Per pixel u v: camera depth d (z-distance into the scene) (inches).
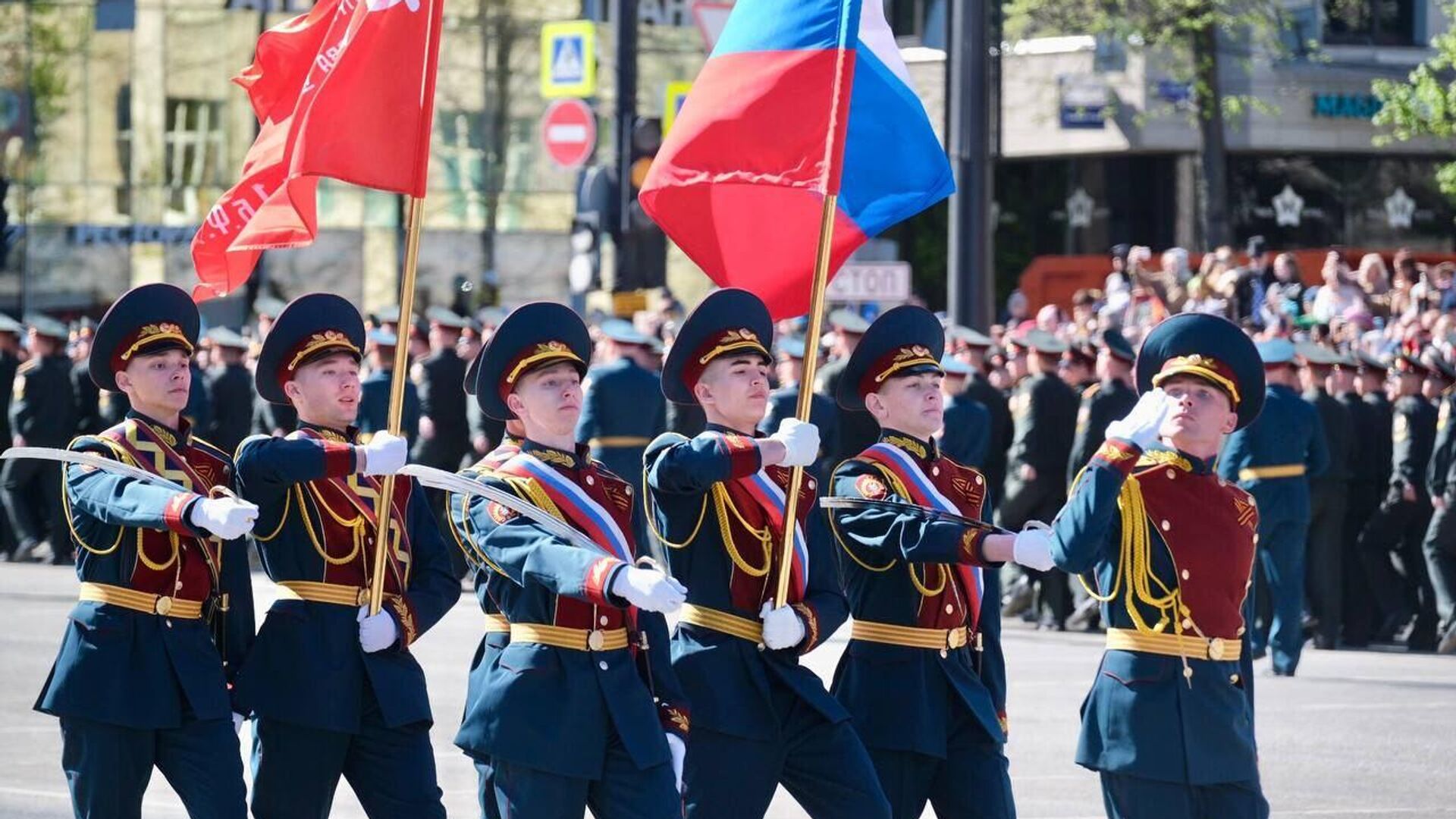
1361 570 1732.3
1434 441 1692.9
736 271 827.4
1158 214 3786.9
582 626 676.1
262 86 860.0
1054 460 1758.1
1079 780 1086.4
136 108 3865.7
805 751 717.9
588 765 667.4
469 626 1691.7
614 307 2213.3
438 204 3742.6
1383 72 3671.3
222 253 855.7
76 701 725.3
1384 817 1010.1
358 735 752.3
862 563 748.6
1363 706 1354.6
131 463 751.7
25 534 2223.2
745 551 721.0
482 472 700.0
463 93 3732.8
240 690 749.9
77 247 3865.7
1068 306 3262.8
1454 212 3713.1
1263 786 1085.8
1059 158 3853.3
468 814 999.0
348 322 785.6
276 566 751.7
